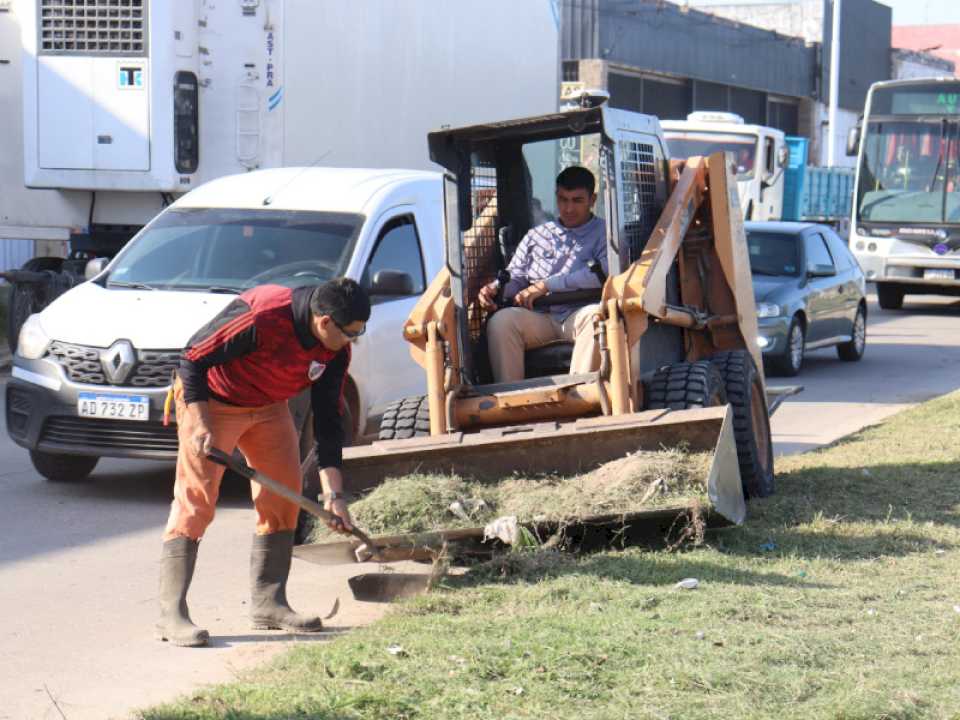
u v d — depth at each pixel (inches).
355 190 535.2
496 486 379.6
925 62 3491.6
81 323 474.0
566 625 294.4
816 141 2952.8
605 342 391.9
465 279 425.4
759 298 842.2
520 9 928.3
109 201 757.3
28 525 442.9
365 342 499.2
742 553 364.8
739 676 259.1
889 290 1375.5
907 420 627.8
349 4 775.1
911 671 265.6
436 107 853.2
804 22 2945.4
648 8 2287.2
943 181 1273.4
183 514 314.3
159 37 710.5
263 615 325.1
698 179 471.8
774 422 670.5
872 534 388.2
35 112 725.9
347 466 384.5
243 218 526.0
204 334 300.2
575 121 406.3
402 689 257.6
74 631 327.3
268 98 733.3
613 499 357.4
